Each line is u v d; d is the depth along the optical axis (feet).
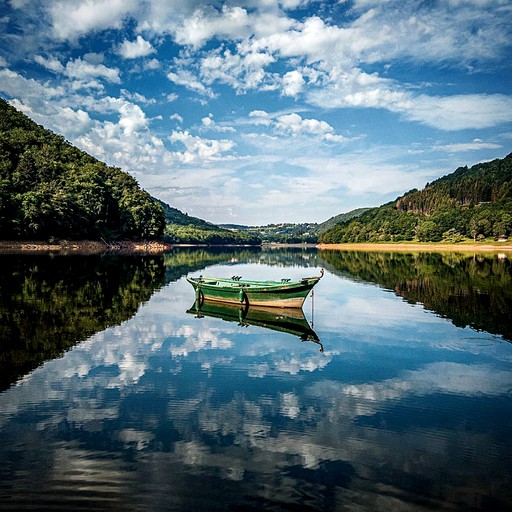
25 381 51.96
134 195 570.87
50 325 81.00
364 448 36.83
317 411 44.34
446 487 31.30
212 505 28.86
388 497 29.96
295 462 34.40
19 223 360.28
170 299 118.73
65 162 606.96
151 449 36.17
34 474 32.24
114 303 107.86
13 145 550.36
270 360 61.98
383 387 51.52
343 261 319.47
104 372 55.57
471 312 99.45
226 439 38.06
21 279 148.66
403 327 84.69
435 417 43.27
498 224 564.30
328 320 91.97
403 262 286.87
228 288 109.60
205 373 55.83
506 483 31.89
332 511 28.43
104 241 467.52
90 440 37.63
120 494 29.96
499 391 50.57
